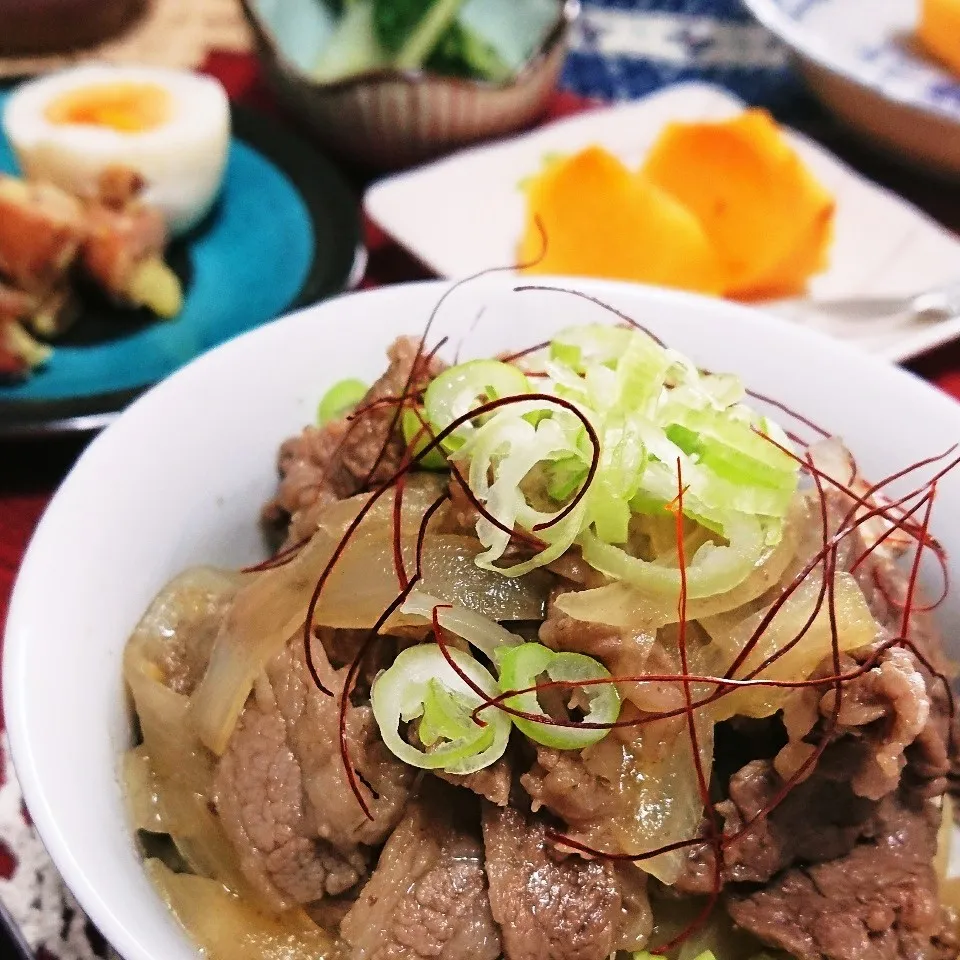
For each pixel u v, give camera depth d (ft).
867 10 1.11
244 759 0.47
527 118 1.03
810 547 0.48
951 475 0.54
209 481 0.54
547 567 0.46
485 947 0.44
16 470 0.72
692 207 0.91
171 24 1.18
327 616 0.46
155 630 0.50
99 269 0.78
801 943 0.47
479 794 0.46
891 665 0.44
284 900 0.46
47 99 0.89
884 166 1.08
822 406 0.58
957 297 0.84
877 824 0.49
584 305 0.61
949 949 0.49
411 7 1.01
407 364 0.54
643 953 0.47
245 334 0.57
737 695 0.45
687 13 1.28
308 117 0.99
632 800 0.44
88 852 0.39
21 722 0.40
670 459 0.46
